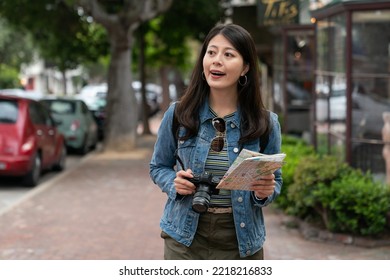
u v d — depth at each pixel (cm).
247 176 382
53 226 1041
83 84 5966
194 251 418
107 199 1285
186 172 402
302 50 1792
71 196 1320
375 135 1041
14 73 5206
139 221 1077
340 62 1109
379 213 866
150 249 891
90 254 862
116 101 2092
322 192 892
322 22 1274
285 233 973
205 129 416
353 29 1038
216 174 412
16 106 1433
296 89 1805
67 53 2489
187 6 2319
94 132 2306
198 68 425
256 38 2216
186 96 422
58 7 2241
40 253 868
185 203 414
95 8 1970
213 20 2427
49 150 1570
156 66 3125
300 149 1320
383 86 1055
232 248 418
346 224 890
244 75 420
